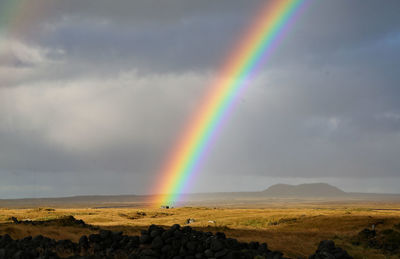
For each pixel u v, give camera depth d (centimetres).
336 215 7438
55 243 2784
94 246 2780
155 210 11881
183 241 2691
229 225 7012
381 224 5872
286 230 6016
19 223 4484
